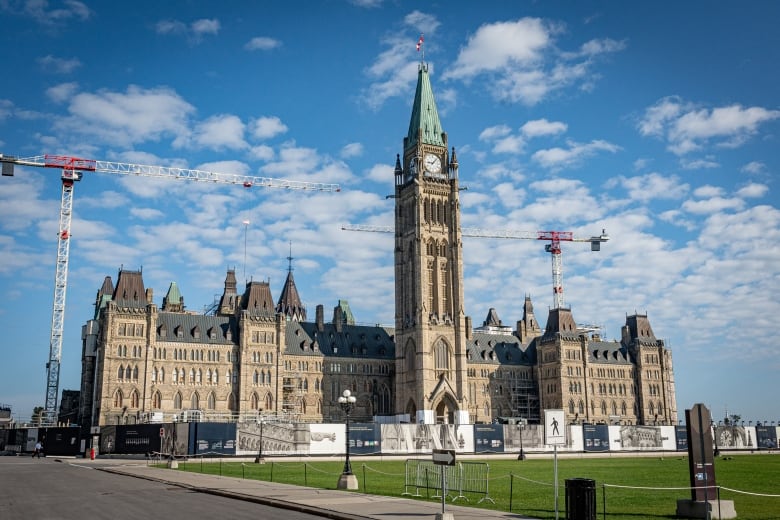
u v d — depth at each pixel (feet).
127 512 140.15
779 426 530.27
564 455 450.71
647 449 489.67
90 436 445.37
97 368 595.88
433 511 140.87
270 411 634.84
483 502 168.25
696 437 146.92
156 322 602.85
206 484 200.95
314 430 405.59
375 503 153.89
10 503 156.97
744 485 222.69
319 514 138.41
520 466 333.01
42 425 623.36
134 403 581.94
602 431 474.49
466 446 444.55
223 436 381.40
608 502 174.19
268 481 218.38
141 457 402.31
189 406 606.55
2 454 494.18
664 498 184.24
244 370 628.69
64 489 190.80
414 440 430.20
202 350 622.13
